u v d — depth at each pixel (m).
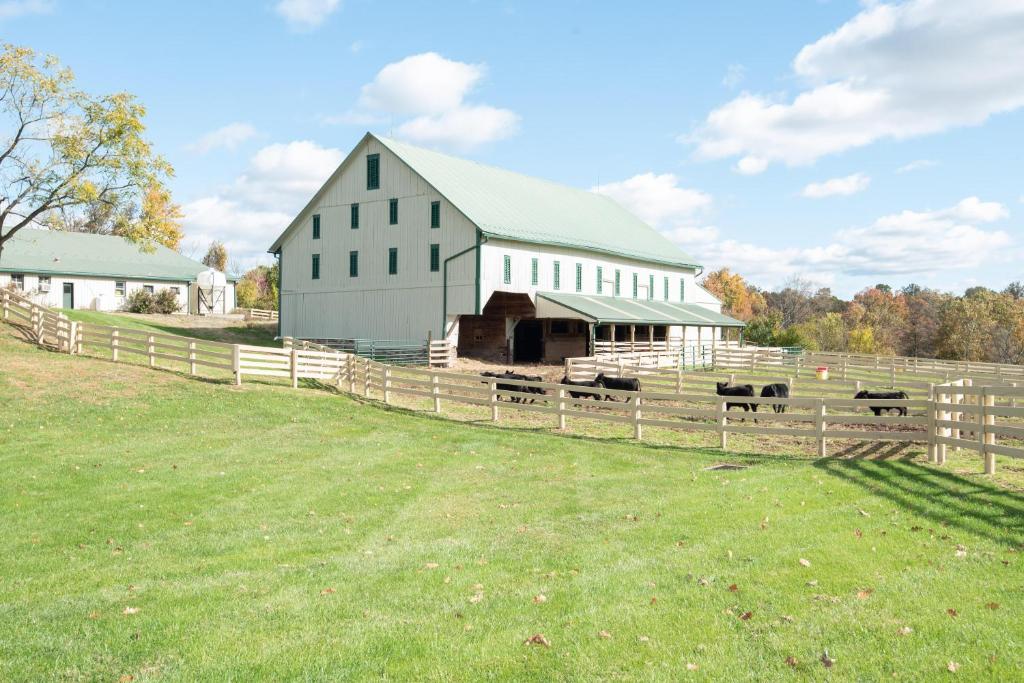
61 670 6.38
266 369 26.95
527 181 51.03
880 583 8.09
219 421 20.06
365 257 41.38
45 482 13.17
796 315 112.62
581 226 47.09
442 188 38.56
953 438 13.61
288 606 7.76
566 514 11.61
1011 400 26.66
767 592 7.94
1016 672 6.15
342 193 42.44
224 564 9.16
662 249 54.19
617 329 49.72
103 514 11.31
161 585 8.40
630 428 20.73
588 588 8.19
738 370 43.31
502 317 41.78
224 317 56.97
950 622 7.07
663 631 7.10
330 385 27.06
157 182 35.62
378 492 13.20
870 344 85.25
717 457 16.53
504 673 6.37
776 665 6.44
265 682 6.21
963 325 82.19
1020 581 7.92
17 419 18.73
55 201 33.91
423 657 6.64
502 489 13.48
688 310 52.66
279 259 45.41
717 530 10.27
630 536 10.20
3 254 49.53
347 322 42.12
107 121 33.53
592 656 6.64
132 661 6.55
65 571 8.84
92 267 53.06
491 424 21.34
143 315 51.06
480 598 7.99
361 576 8.70
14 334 29.81
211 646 6.82
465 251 37.41
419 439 18.86
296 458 16.12
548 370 36.22
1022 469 13.10
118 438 17.55
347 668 6.43
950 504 10.82
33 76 31.73
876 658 6.49
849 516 10.62
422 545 9.99
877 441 17.66
